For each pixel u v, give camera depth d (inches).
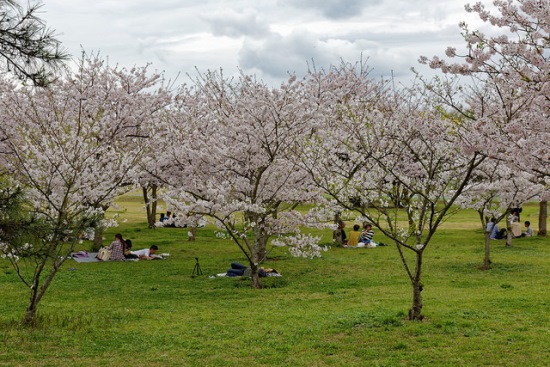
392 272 859.4
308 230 1546.5
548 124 394.3
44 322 539.5
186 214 743.7
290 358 419.2
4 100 861.8
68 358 428.1
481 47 402.0
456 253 1050.1
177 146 872.9
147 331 510.9
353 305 609.0
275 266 933.2
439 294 665.6
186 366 405.7
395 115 781.3
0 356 430.3
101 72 995.3
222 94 1066.7
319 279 808.9
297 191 824.3
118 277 833.5
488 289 695.7
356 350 434.6
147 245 1206.3
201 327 523.5
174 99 1101.1
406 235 561.3
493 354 413.1
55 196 605.6
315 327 504.4
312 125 788.6
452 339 455.8
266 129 759.7
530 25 394.6
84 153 619.8
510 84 418.0
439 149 669.3
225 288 746.8
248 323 533.0
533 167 416.8
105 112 935.7
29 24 380.2
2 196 386.0
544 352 414.3
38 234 401.4
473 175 775.7
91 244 1137.4
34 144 710.5
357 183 626.5
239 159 810.2
